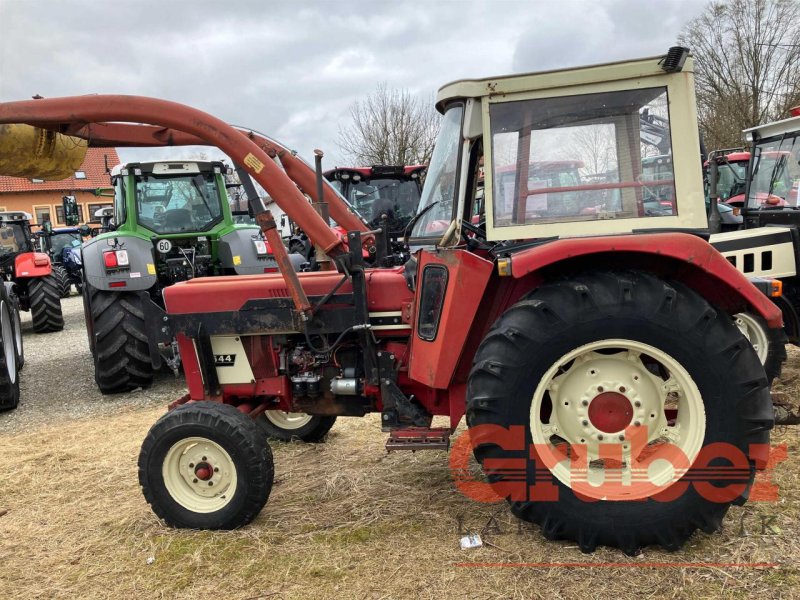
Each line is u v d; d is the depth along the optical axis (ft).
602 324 7.98
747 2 73.97
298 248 34.68
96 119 10.00
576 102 8.76
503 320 8.39
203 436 9.50
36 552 9.50
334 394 10.76
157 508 9.77
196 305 10.55
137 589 8.32
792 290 17.06
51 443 15.05
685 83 8.41
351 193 30.89
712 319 7.96
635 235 8.03
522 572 8.01
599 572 7.91
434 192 10.27
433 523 9.48
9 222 33.86
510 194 8.93
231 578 8.38
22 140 10.82
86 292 19.83
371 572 8.28
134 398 19.15
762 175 20.20
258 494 9.49
